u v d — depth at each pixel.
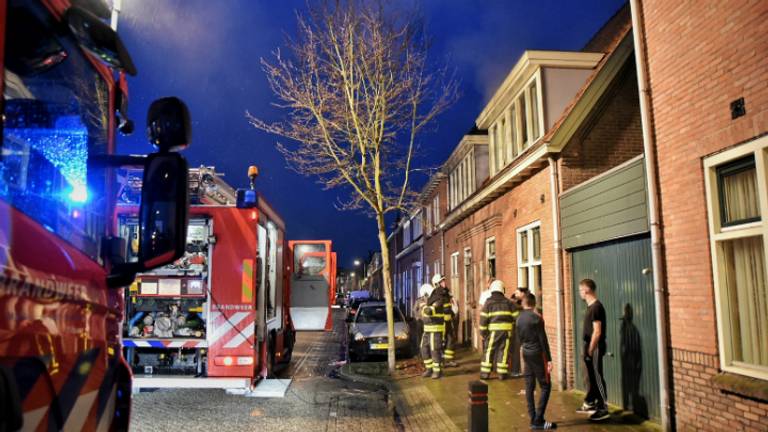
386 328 15.23
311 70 13.18
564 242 10.07
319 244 21.20
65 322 2.18
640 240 7.84
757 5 5.57
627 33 10.09
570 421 7.79
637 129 10.46
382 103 13.05
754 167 5.80
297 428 7.59
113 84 3.01
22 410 1.79
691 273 6.61
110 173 2.91
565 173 10.32
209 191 9.73
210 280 9.14
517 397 9.55
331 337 23.84
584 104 10.20
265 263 10.38
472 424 6.27
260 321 10.20
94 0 2.78
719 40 6.14
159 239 2.54
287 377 12.30
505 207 13.78
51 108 2.21
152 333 9.12
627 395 8.20
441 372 12.07
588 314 7.82
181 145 2.58
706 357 6.33
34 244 1.96
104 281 2.62
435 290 12.33
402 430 7.69
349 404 9.35
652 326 7.54
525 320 7.48
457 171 20.58
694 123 6.57
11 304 1.75
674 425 6.91
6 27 1.87
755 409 5.55
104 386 2.64
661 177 7.20
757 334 5.82
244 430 7.35
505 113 14.43
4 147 1.81
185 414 8.18
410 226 33.88
